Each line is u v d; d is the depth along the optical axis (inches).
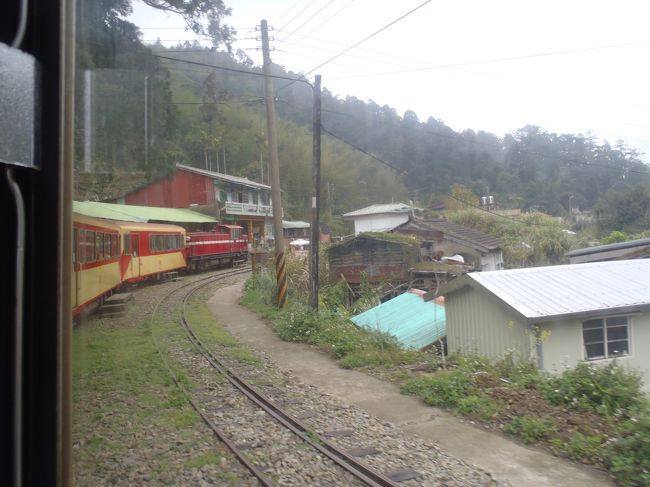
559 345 383.9
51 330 54.0
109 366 331.9
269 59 618.5
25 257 51.9
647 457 208.5
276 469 217.5
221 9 308.7
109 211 505.7
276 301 662.5
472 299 455.8
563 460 228.5
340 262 885.8
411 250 869.2
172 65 466.9
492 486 204.1
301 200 2012.8
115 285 576.7
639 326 404.5
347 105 2047.2
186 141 1049.5
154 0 232.8
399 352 437.1
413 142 2118.6
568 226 1425.9
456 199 1561.3
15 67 47.3
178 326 533.3
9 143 46.1
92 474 193.8
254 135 1806.1
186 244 1034.7
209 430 259.9
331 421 281.3
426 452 238.4
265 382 356.2
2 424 48.8
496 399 301.3
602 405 269.4
